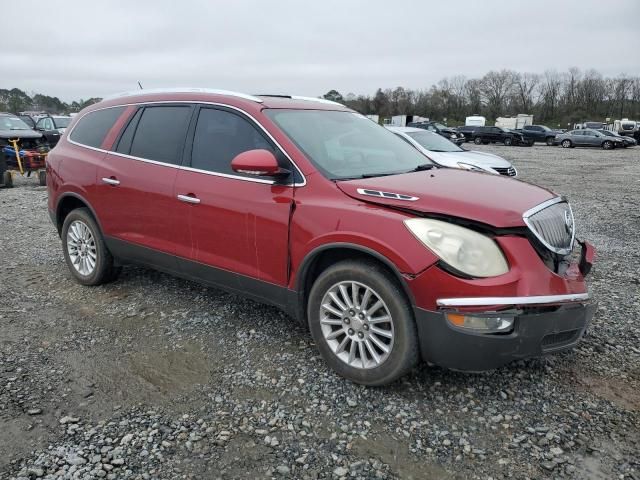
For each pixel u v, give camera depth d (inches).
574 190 520.1
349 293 130.2
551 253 122.3
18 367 139.9
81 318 172.7
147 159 173.5
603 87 3388.3
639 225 331.0
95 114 201.2
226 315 174.2
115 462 103.4
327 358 135.3
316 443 109.7
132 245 179.3
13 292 196.9
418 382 132.0
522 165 856.9
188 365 141.9
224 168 153.3
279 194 139.1
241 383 132.6
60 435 111.7
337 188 131.9
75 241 203.6
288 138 143.5
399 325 120.2
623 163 910.4
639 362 143.5
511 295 112.0
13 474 99.8
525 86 3538.4
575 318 121.0
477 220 115.1
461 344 113.7
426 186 130.8
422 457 105.7
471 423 116.4
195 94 169.6
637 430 114.0
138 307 181.6
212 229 153.6
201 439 110.8
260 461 104.3
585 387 130.9
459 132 1648.6
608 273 223.5
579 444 109.5
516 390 129.3
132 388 130.5
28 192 471.5
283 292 141.8
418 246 115.6
